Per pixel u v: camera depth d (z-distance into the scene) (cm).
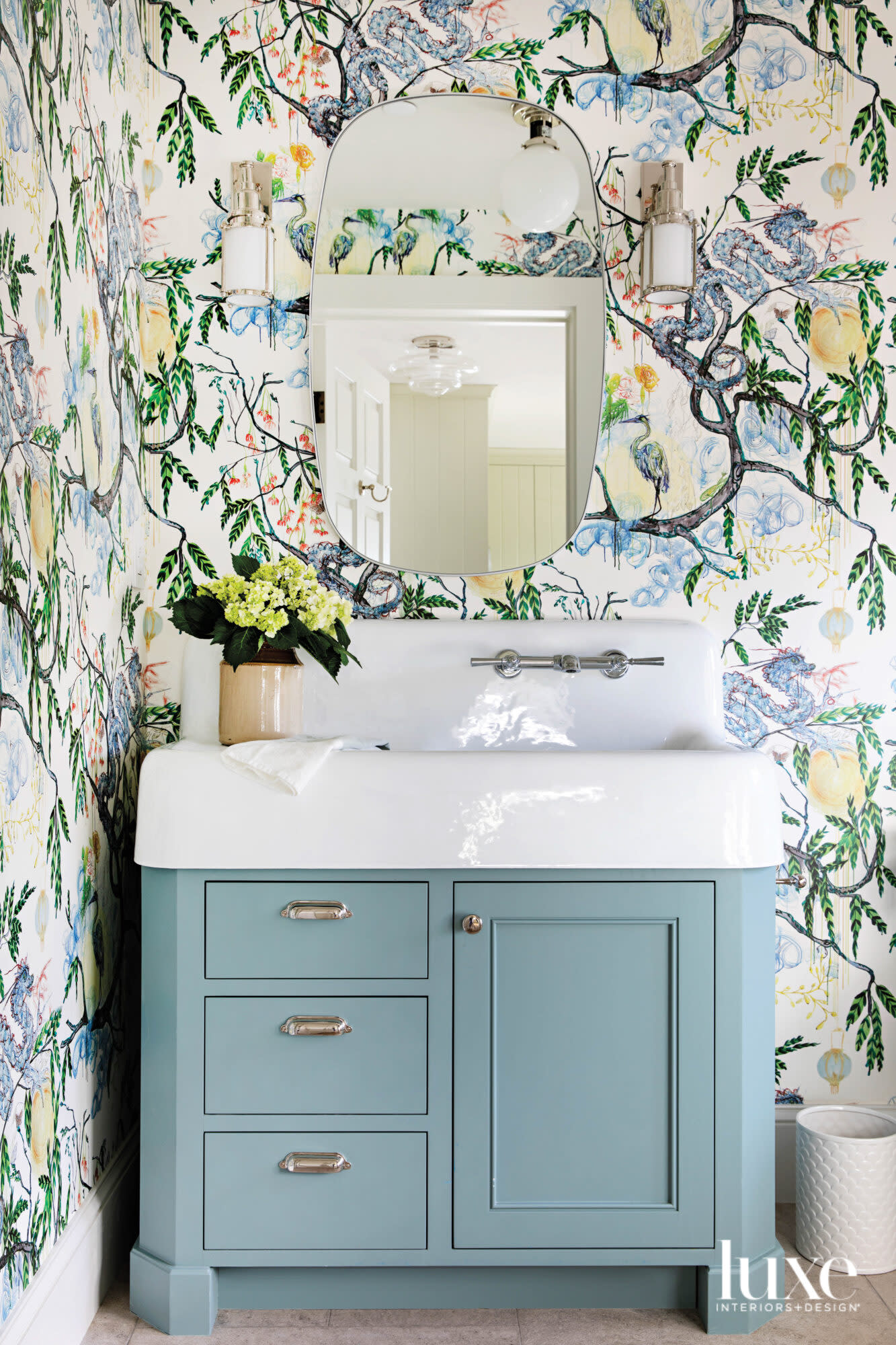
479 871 150
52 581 143
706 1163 151
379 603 200
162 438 198
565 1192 150
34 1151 136
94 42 164
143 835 151
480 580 201
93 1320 155
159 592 198
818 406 201
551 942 151
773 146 201
